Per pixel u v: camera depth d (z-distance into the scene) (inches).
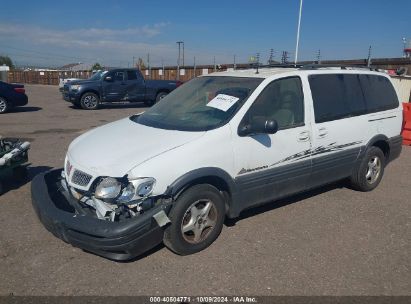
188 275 130.8
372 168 220.2
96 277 128.6
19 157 215.3
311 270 135.7
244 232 163.8
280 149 164.6
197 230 144.1
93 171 133.0
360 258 145.0
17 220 170.6
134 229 123.6
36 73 1947.6
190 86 189.8
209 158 142.3
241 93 161.9
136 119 179.6
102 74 676.7
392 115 226.2
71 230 128.0
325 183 195.3
